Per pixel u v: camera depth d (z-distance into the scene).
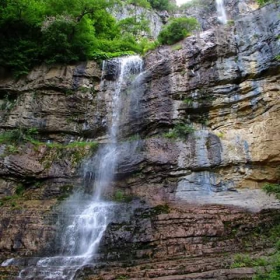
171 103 15.96
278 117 13.02
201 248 9.77
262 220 10.55
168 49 18.55
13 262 10.39
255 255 8.63
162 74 17.05
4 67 19.58
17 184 15.26
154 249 10.13
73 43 19.95
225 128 14.44
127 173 14.65
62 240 11.72
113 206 13.02
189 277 7.90
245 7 34.41
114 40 23.80
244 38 15.44
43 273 9.24
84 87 18.97
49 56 19.78
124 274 8.52
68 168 15.84
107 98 18.73
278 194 11.95
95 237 11.38
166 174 13.97
